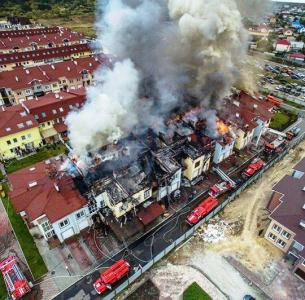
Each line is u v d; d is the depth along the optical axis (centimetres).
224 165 4509
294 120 5838
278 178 4278
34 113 4903
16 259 3116
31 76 6456
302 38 12625
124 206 3250
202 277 2952
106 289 2805
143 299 2762
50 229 3212
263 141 5100
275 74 8662
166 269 3023
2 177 4266
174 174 3619
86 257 3122
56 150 4888
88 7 18125
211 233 3403
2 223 3544
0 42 9100
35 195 3133
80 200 3119
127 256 3134
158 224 3503
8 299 2753
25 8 16875
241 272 3000
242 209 3734
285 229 3006
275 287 2869
